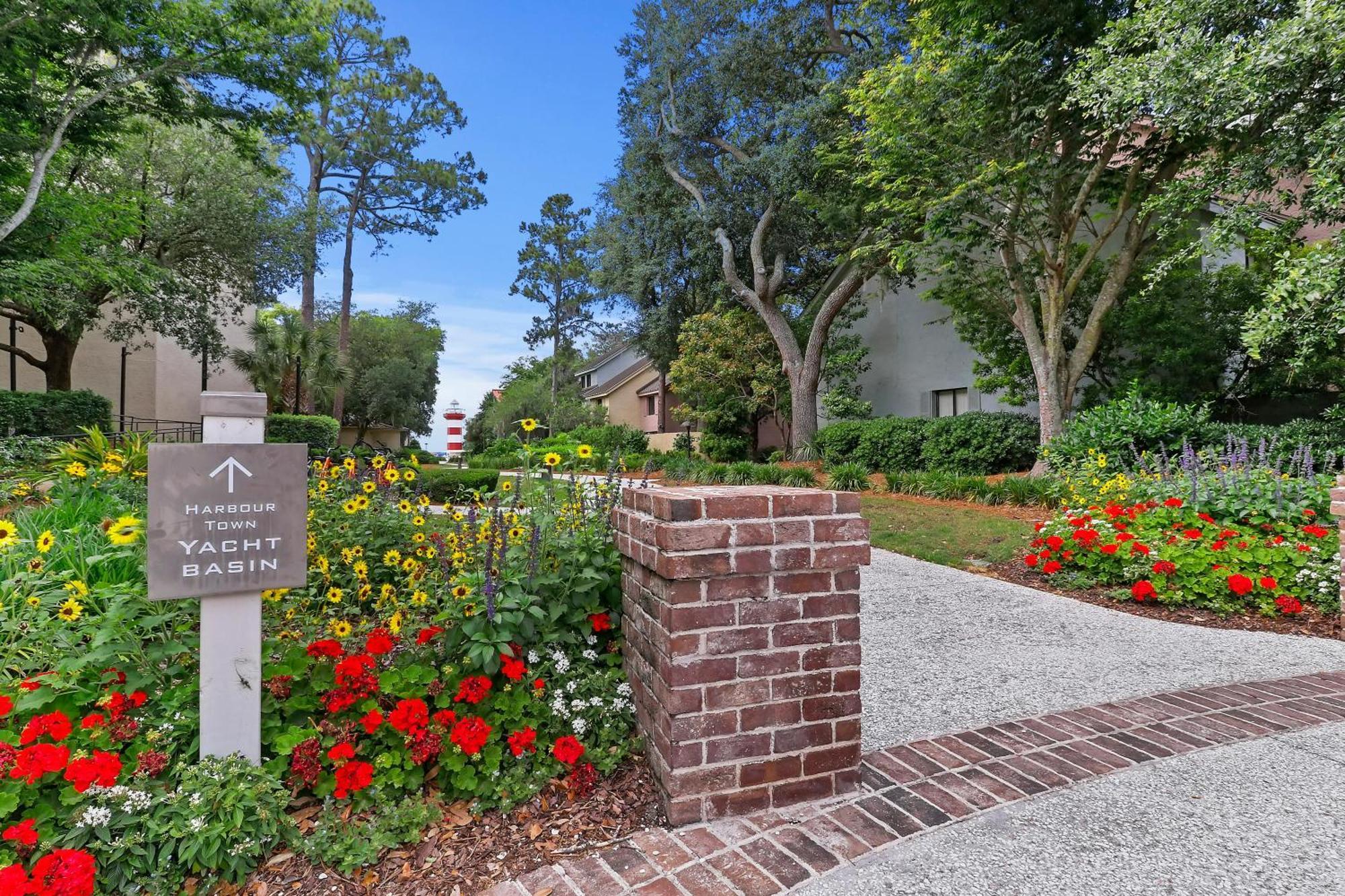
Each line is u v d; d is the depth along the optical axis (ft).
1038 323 38.52
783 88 46.75
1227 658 11.96
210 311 59.47
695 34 47.98
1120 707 9.75
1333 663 11.63
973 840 6.42
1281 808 6.92
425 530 12.71
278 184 56.39
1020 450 37.01
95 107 33.58
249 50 33.24
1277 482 17.99
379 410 103.76
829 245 47.93
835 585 7.14
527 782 7.08
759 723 6.86
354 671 7.23
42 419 39.93
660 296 61.67
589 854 6.25
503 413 116.06
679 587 6.50
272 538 6.48
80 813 5.61
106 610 7.77
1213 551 15.79
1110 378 39.70
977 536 22.63
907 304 52.08
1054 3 27.43
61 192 36.19
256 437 6.51
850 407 49.75
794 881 5.83
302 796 6.88
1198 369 35.63
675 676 6.51
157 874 5.62
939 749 8.43
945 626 13.99
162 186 50.72
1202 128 24.03
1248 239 28.71
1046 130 29.12
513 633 7.88
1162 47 22.62
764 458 59.21
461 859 6.19
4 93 30.25
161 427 61.77
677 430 79.00
